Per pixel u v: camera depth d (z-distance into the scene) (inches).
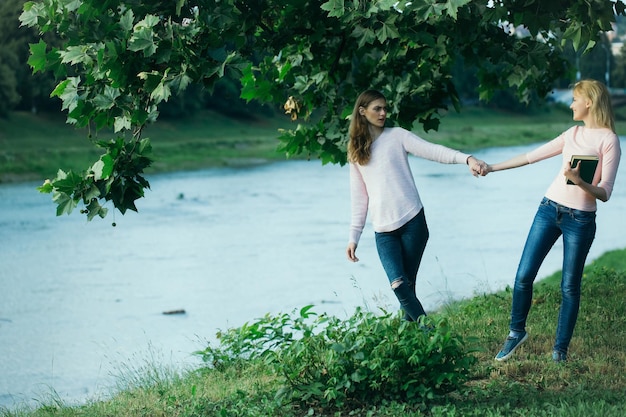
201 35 229.8
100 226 1080.8
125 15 232.2
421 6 224.8
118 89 246.1
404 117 339.3
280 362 220.4
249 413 208.5
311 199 1331.2
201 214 1173.7
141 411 234.7
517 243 800.3
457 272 642.2
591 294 350.6
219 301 589.6
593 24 263.0
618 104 4436.5
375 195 229.0
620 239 801.6
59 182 239.0
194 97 3275.1
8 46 2714.1
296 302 566.9
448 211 1091.9
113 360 433.7
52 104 2827.3
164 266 764.0
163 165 2151.8
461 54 329.7
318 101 349.7
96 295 634.2
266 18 300.0
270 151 2551.7
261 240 902.4
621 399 200.2
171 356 419.5
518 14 275.1
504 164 232.7
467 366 211.9
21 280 709.9
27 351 463.8
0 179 1889.8
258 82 340.8
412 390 207.5
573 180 220.2
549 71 378.9
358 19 245.1
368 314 223.8
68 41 257.3
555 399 202.2
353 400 211.3
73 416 252.1
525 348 259.6
